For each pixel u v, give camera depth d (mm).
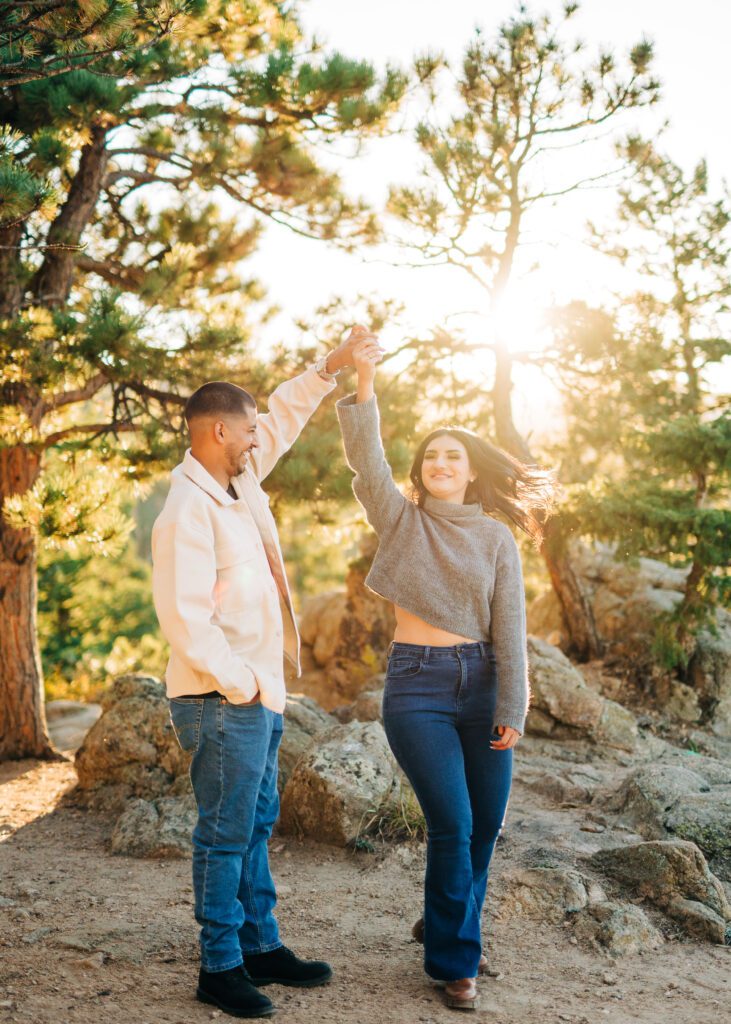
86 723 9016
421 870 4324
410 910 3854
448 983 2986
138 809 4977
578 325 9195
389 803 4727
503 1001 3064
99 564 20688
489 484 3482
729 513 7898
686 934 3725
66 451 7566
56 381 6066
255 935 3057
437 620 3090
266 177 8430
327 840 4633
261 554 2924
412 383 9648
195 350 6734
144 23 4164
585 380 9719
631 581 9727
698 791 4848
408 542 3197
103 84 6195
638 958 3506
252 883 3053
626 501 8320
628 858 4070
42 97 6484
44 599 18547
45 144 5953
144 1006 2842
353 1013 2887
